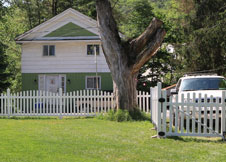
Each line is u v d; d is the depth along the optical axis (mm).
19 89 45125
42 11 45219
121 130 11594
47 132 10984
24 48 28469
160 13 32469
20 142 9078
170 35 31141
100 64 28000
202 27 27219
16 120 15469
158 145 8820
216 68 26609
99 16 15125
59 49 28281
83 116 17141
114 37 15148
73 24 27938
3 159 7191
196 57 27094
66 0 45094
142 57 15070
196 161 7152
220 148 8492
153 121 12852
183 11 36938
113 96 16312
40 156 7488
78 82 28172
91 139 9641
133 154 7746
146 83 30094
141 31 31078
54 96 16688
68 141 9289
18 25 43938
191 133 9734
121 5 44594
